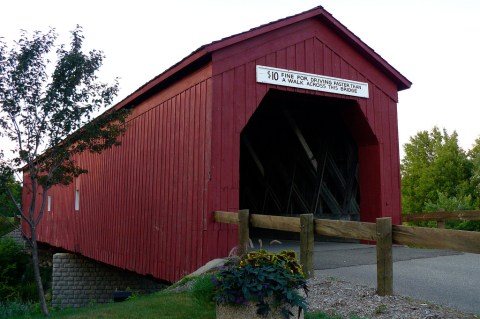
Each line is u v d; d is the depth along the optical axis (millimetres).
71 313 7125
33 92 9023
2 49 8867
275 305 4180
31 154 9086
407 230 5047
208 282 6285
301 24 10039
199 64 9375
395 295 5203
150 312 5684
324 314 4836
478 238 4316
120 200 13391
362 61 10922
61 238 19234
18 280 22625
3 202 9961
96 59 9547
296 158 13070
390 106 11305
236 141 8984
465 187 24609
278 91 9969
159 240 10727
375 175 10992
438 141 27328
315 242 11578
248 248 6910
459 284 5855
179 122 10141
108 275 18344
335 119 12352
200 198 9000
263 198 14305
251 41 9336
